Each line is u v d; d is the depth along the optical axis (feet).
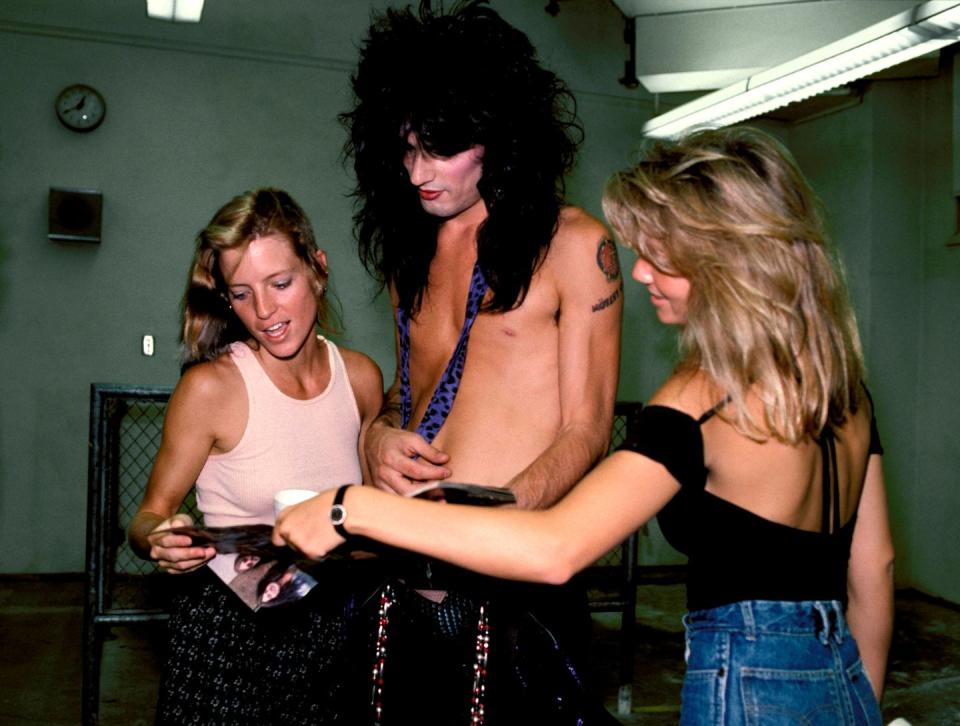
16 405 17.10
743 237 3.50
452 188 5.31
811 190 3.72
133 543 4.80
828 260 3.64
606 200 3.86
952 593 17.95
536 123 5.29
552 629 5.23
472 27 5.30
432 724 5.13
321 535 3.59
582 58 19.93
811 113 20.31
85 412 17.39
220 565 4.90
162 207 17.69
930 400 18.65
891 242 18.80
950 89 18.20
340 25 18.56
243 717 4.89
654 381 20.39
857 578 4.20
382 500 3.54
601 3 20.03
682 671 13.70
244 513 5.17
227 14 17.93
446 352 5.83
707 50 14.98
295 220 5.01
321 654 5.10
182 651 4.89
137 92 17.53
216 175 17.99
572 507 3.37
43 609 15.55
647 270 3.87
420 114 5.10
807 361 3.51
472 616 5.14
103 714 11.09
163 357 17.70
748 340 3.42
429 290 5.94
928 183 18.74
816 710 3.46
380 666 4.96
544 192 5.29
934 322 18.58
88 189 17.17
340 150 18.63
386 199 5.81
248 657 4.90
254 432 5.08
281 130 18.34
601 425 5.22
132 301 17.56
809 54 12.10
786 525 3.55
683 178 3.65
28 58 16.97
